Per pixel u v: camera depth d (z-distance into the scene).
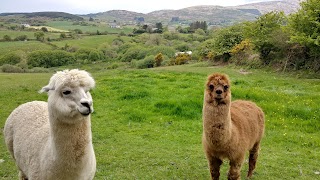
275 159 8.77
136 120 12.30
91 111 3.95
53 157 4.31
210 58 38.38
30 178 4.94
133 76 22.08
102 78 21.23
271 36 29.42
